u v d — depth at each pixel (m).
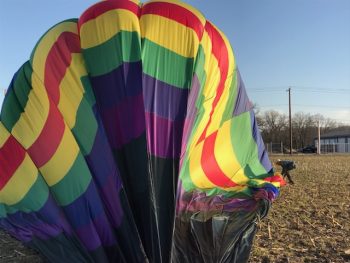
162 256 5.36
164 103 5.67
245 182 7.73
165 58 5.79
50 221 5.80
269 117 102.94
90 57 5.80
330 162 36.06
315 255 7.32
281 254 7.34
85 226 5.60
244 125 7.90
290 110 66.00
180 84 5.80
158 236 5.35
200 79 6.00
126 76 5.59
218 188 7.29
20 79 6.14
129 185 5.50
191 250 6.03
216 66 6.59
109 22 5.79
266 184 7.56
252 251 7.42
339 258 7.14
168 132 5.62
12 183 5.95
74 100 5.77
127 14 5.79
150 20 5.85
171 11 6.00
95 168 5.60
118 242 5.52
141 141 5.43
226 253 6.36
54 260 5.69
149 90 5.61
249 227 6.68
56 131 5.79
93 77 5.75
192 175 6.91
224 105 7.34
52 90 5.86
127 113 5.53
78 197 5.65
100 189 5.58
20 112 5.99
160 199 5.47
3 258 7.46
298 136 102.44
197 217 6.38
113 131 5.59
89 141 5.65
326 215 10.63
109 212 5.55
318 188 16.06
